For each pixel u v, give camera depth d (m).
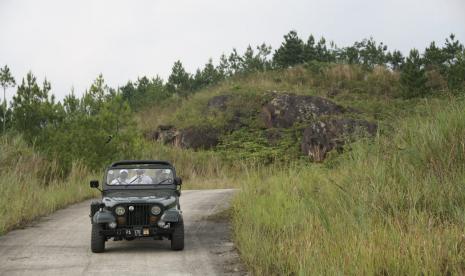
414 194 9.27
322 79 55.88
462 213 8.29
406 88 45.53
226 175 32.28
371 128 30.72
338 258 6.80
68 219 13.77
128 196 9.73
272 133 39.81
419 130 10.95
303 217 10.02
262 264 7.79
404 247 6.79
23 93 24.39
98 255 9.08
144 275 7.55
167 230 9.29
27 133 23.84
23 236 11.10
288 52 71.62
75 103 25.00
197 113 46.91
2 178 17.00
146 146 31.28
